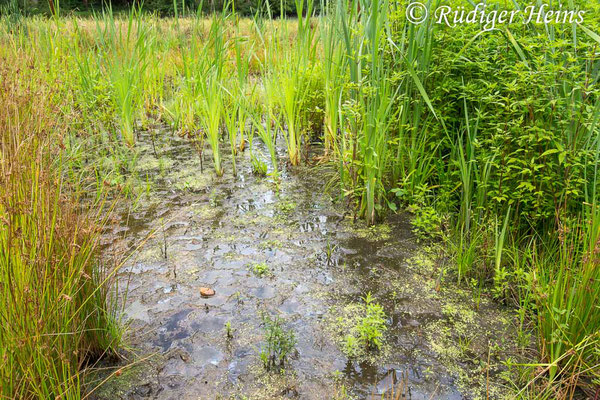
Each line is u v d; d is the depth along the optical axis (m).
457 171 3.55
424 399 2.04
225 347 2.36
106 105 5.72
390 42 3.52
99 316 2.19
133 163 4.81
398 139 3.81
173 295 2.78
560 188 3.05
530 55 3.12
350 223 3.79
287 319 2.59
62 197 2.18
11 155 2.00
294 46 5.22
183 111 6.24
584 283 2.10
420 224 3.46
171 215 3.84
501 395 2.08
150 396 2.04
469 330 2.54
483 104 3.53
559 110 2.94
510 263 3.08
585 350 2.12
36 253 1.81
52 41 6.00
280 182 4.54
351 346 2.37
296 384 2.12
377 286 2.94
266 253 3.29
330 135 5.00
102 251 3.19
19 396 1.70
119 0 21.17
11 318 1.71
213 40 5.70
